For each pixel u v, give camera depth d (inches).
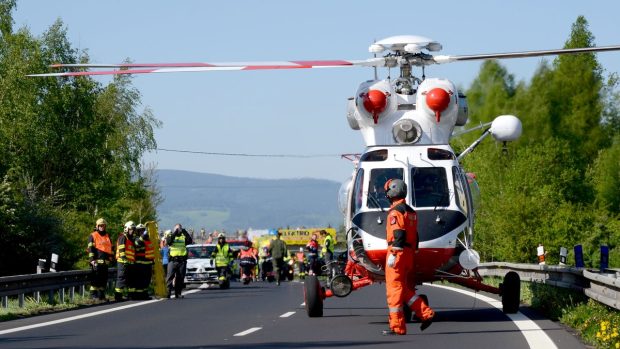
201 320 1930.4
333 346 1405.0
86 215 4594.0
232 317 2010.3
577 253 2588.6
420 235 1770.4
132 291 2824.8
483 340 1475.1
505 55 1690.5
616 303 1514.5
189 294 3240.7
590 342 1439.5
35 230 3474.4
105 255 2704.2
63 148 6067.9
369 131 1920.5
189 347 1407.5
